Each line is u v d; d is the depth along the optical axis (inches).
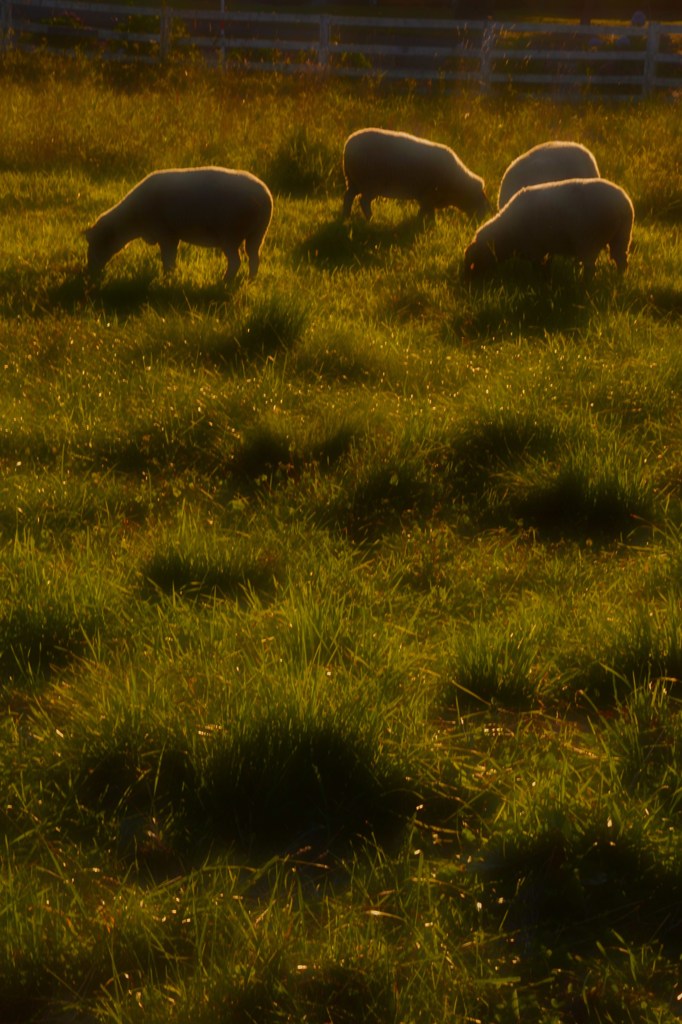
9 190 828.6
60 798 228.1
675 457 393.7
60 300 580.1
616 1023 177.5
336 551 338.3
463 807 223.8
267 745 229.3
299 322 516.1
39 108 1076.5
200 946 188.2
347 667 265.3
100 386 456.8
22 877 204.7
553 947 192.9
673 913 198.1
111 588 306.2
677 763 230.4
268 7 3250.5
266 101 1172.5
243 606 311.7
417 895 201.5
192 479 389.4
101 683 257.0
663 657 270.1
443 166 743.7
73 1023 180.2
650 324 540.1
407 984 181.2
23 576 302.8
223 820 224.7
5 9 1588.3
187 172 599.5
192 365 486.0
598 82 1476.4
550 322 548.4
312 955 186.1
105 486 382.0
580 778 227.3
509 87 1298.0
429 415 418.6
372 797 227.6
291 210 807.7
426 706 256.2
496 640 274.4
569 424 407.2
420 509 371.9
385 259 672.4
